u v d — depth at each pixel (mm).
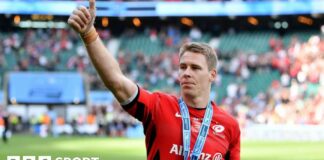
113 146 33438
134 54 61562
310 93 50625
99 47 5312
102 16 66312
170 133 5742
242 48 62688
